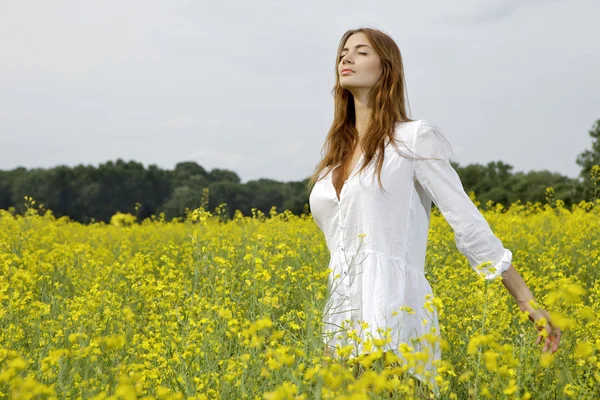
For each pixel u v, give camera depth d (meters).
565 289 2.14
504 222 8.62
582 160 27.16
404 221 2.86
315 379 2.42
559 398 2.76
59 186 56.00
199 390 2.61
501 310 3.60
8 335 3.23
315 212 3.08
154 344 3.13
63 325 3.39
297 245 6.39
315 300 3.10
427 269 5.21
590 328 3.32
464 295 4.32
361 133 3.06
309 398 2.41
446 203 2.84
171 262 4.54
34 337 3.23
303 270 4.78
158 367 2.98
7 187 55.91
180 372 2.76
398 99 3.06
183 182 59.38
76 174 57.06
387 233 2.83
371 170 2.88
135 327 3.82
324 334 2.89
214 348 2.94
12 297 3.57
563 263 5.66
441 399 2.54
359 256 2.86
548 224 8.77
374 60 3.01
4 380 2.10
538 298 4.49
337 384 2.01
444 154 2.88
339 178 3.02
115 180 57.72
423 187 2.89
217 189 46.22
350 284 2.87
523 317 2.75
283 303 3.94
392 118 2.97
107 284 4.80
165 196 58.78
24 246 6.78
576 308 3.61
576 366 2.89
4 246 6.43
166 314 3.59
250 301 3.63
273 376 2.71
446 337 3.44
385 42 3.04
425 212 2.99
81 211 56.22
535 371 2.94
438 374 2.49
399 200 2.85
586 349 2.16
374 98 3.03
